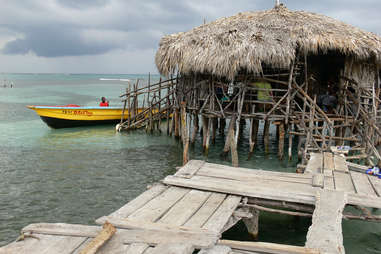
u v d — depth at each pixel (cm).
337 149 1109
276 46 1298
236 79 1516
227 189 676
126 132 2070
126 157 1461
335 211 568
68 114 2080
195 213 586
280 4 1603
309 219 831
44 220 841
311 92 1680
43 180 1134
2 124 2259
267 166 1338
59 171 1238
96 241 455
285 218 834
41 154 1482
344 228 782
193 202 634
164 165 1346
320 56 1795
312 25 1389
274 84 1641
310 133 1220
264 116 1371
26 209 902
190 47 1500
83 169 1270
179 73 1695
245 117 1424
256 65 1288
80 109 2106
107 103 2405
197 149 1645
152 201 636
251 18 1515
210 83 1537
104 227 500
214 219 559
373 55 1362
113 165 1331
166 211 594
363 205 620
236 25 1484
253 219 717
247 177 765
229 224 575
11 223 822
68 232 498
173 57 1543
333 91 1661
